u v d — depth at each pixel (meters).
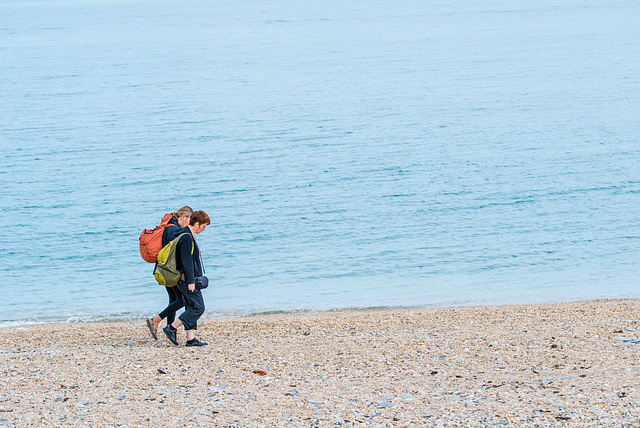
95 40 106.38
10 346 8.51
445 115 46.75
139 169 33.12
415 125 43.56
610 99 50.56
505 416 4.88
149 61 80.75
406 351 7.39
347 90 58.91
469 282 17.06
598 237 21.22
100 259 20.14
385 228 23.00
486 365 6.57
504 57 76.81
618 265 18.22
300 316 12.21
